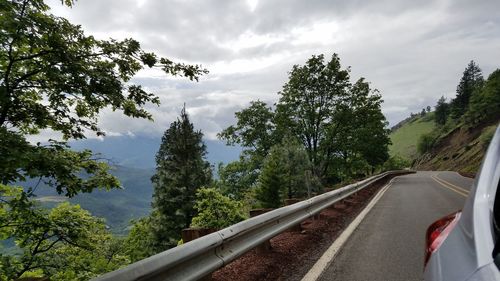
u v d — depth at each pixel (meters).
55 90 7.54
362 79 41.75
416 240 7.75
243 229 5.41
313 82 41.94
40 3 6.96
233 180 52.94
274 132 49.44
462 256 1.67
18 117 7.63
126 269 3.16
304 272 5.78
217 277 5.54
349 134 42.09
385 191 23.33
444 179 36.81
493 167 1.95
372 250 6.97
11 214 8.76
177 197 38.69
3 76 7.09
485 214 1.73
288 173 38.03
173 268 3.85
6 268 9.27
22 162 5.97
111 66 7.72
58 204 10.25
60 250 11.38
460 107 167.50
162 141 43.25
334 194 12.67
